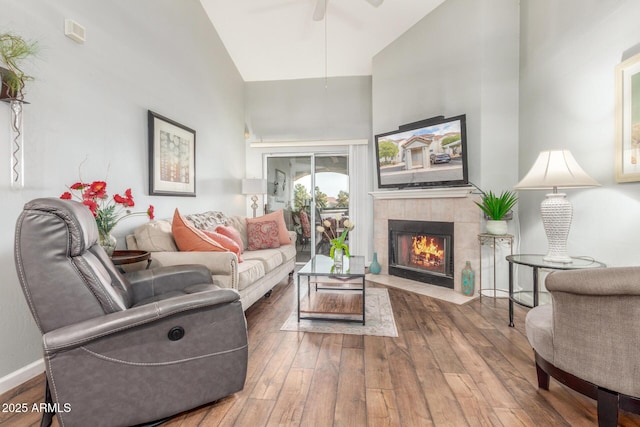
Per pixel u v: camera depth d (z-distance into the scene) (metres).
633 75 1.92
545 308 1.75
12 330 1.71
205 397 1.46
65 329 1.20
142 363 1.32
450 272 3.56
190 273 2.09
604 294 1.21
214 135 4.27
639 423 1.38
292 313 2.85
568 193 2.61
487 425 1.37
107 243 2.07
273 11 3.96
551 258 2.21
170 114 3.25
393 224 4.21
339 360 1.96
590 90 2.32
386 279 4.04
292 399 1.56
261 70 5.12
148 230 2.54
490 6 3.25
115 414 1.28
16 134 1.72
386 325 2.53
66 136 2.04
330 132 5.26
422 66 3.91
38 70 1.84
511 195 3.24
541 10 2.88
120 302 1.35
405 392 1.61
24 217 1.19
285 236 4.22
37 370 1.82
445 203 3.57
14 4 1.71
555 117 2.70
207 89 4.05
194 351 1.43
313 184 5.34
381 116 4.55
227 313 1.51
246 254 3.46
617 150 2.04
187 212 3.58
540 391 1.61
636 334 1.19
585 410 1.46
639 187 1.92
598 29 2.23
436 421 1.39
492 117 3.28
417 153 3.79
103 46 2.35
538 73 2.93
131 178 2.67
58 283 1.21
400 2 3.70
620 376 1.23
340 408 1.49
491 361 1.93
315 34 4.31
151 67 2.93
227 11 4.00
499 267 3.29
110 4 2.42
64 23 2.01
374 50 4.57
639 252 1.92
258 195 5.40
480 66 3.27
